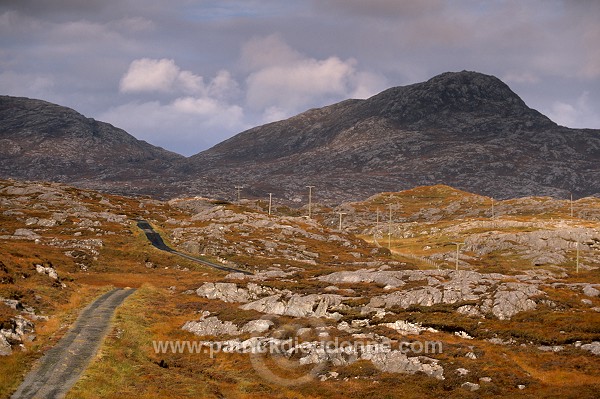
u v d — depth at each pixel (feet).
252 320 273.33
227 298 337.93
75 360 200.95
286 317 287.69
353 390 197.26
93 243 511.40
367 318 284.00
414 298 301.22
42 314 263.29
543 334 242.99
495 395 186.19
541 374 206.59
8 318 227.20
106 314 279.28
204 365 230.48
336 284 347.15
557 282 333.42
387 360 219.20
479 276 342.85
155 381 192.34
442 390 193.26
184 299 339.36
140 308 302.25
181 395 180.55
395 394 191.11
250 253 559.79
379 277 352.08
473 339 251.19
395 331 256.73
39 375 182.29
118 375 192.75
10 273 305.32
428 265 604.90
